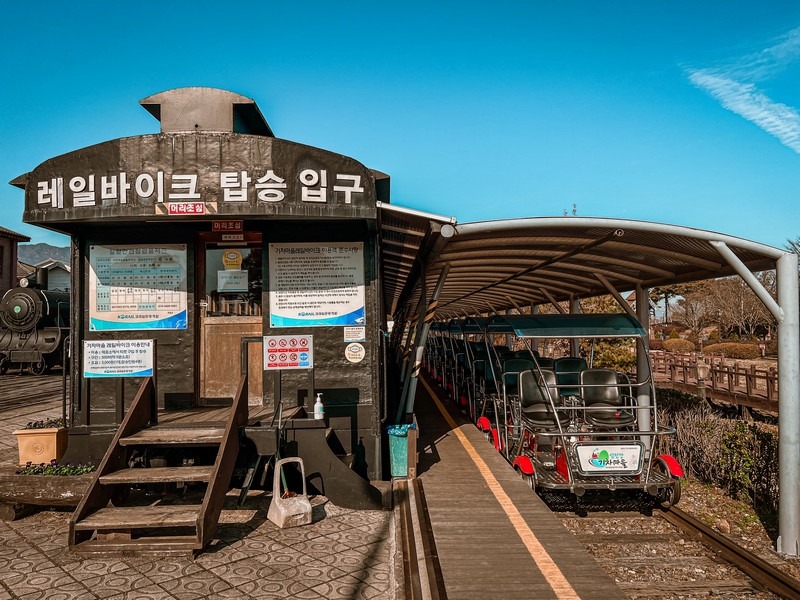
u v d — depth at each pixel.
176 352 6.91
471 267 10.19
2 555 4.73
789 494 6.44
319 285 6.82
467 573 4.39
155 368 5.94
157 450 5.99
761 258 7.16
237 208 5.62
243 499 5.41
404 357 15.31
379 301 7.17
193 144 5.64
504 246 7.85
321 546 4.94
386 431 7.50
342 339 6.82
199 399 7.04
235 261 7.15
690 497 8.97
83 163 5.69
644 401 9.85
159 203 5.61
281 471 5.80
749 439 8.91
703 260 8.04
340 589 4.14
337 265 6.84
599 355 18.81
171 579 4.27
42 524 5.50
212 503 4.82
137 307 6.90
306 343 6.02
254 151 5.65
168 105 7.04
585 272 10.55
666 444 11.03
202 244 7.11
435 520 5.58
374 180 6.02
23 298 22.08
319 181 5.71
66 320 23.59
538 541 5.04
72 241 6.86
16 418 11.84
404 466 7.08
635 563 6.25
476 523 5.50
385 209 6.04
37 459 6.15
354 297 6.84
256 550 4.84
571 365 10.31
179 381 6.89
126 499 5.75
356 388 6.80
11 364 22.81
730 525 7.70
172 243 6.93
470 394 12.00
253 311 7.15
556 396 8.55
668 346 35.72
